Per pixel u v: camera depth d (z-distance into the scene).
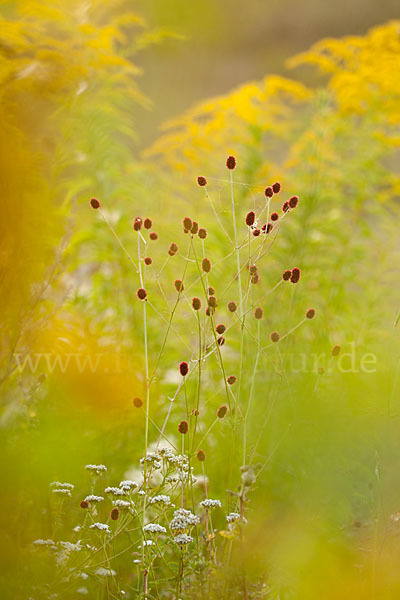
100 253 3.64
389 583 3.03
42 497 3.15
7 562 3.00
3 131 3.34
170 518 3.16
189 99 9.10
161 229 3.67
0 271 3.26
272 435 3.31
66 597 3.01
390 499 3.15
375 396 3.36
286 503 3.21
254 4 9.59
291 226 3.72
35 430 3.19
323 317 3.64
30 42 3.66
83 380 3.41
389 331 3.71
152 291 3.61
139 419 3.44
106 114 3.71
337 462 3.23
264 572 3.05
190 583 3.01
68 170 3.62
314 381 3.44
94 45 3.67
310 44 9.70
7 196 3.29
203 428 3.41
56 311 3.36
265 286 3.65
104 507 3.19
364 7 9.82
